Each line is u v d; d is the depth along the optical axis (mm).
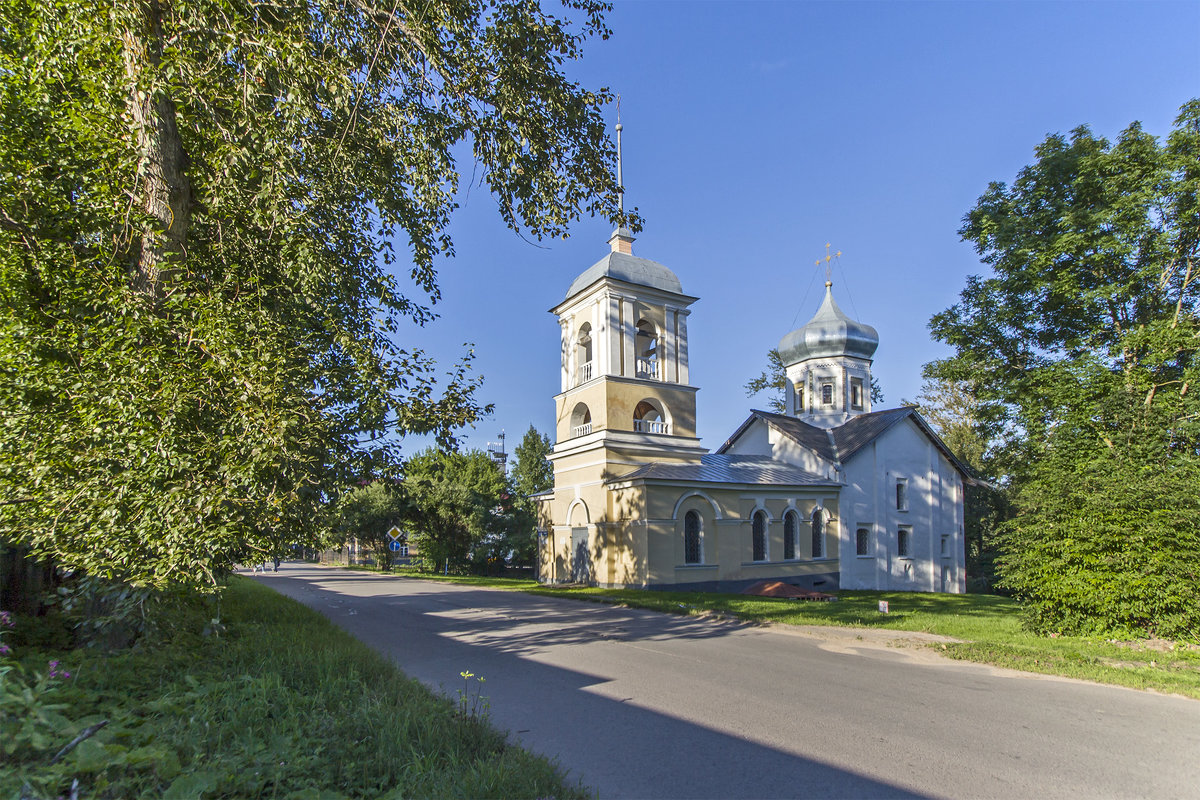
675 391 29969
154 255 8852
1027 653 11562
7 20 8547
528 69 10070
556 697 8672
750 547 29344
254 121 8820
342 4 9461
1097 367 19797
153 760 4387
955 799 5547
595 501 28375
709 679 9758
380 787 4859
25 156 8250
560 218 11469
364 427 9375
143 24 8531
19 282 7844
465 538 48531
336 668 7977
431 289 12672
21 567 10492
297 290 9609
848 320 40406
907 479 36219
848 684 9531
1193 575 12148
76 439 7441
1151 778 6047
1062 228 22688
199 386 7609
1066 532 13633
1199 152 21062
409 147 10367
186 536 7305
